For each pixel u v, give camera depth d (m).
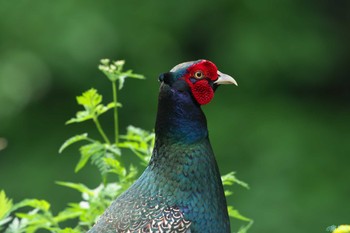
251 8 19.64
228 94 19.59
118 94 18.81
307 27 19.88
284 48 19.56
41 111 19.12
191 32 19.38
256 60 19.42
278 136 18.66
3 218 8.75
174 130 7.85
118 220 7.66
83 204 9.03
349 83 20.16
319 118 19.45
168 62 18.98
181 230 7.64
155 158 7.90
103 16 18.28
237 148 18.58
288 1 19.89
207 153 7.89
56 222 9.00
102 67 9.05
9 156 18.88
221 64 19.55
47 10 18.20
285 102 19.55
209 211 7.77
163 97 7.86
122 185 8.98
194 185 7.77
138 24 18.70
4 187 18.27
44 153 18.70
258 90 19.72
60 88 18.92
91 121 18.92
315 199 17.78
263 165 18.23
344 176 18.20
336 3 20.39
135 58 18.77
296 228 17.52
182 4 19.20
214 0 19.34
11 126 18.98
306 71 19.83
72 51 18.16
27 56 18.36
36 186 18.12
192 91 7.87
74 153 18.53
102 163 8.89
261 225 17.47
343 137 18.98
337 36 20.20
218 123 18.92
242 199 17.78
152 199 7.74
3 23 18.31
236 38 19.47
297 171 18.16
